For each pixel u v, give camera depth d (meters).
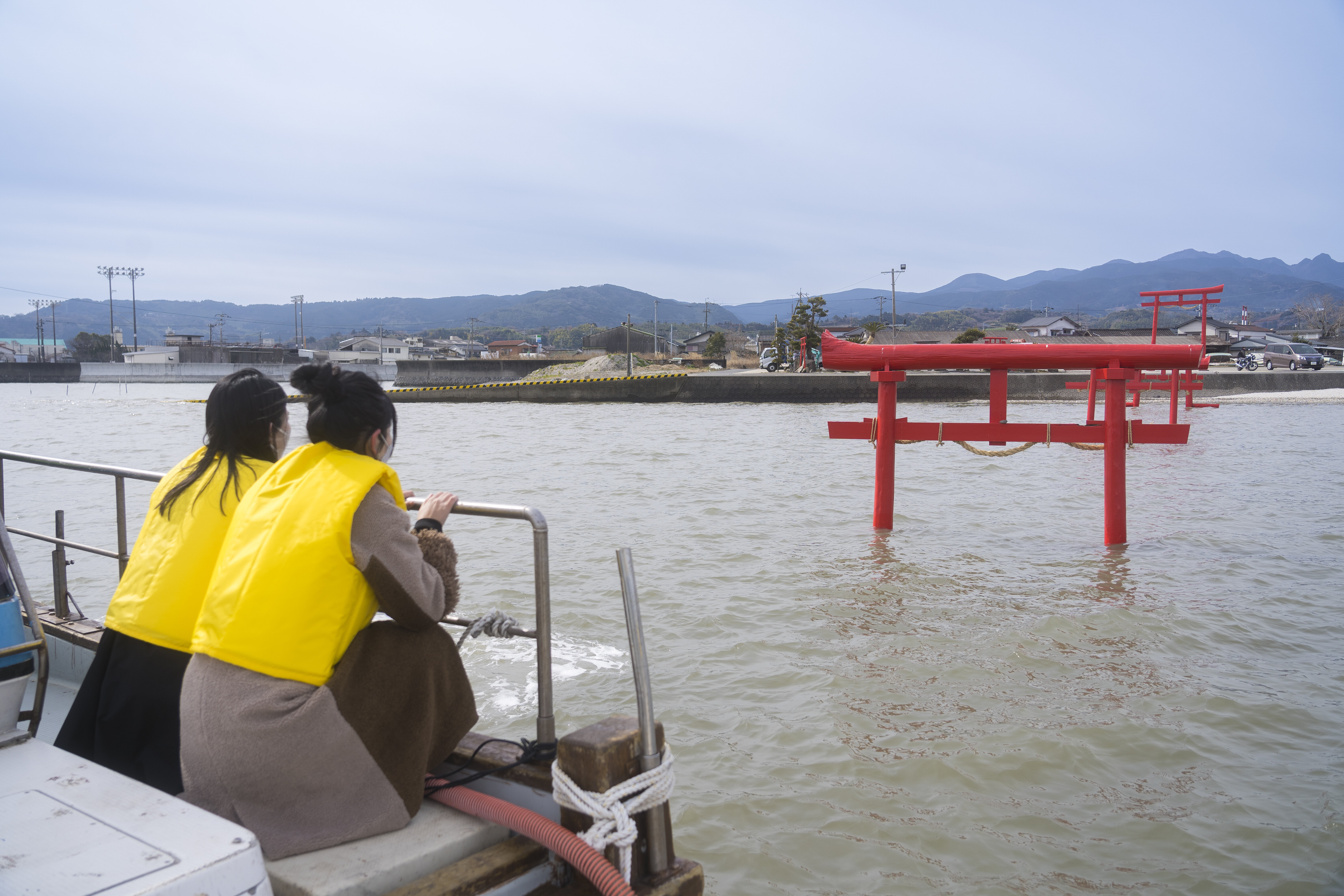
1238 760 4.54
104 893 1.59
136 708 2.56
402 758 2.29
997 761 4.55
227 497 2.61
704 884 3.03
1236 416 31.55
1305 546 9.52
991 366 9.95
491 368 88.50
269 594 2.16
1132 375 9.53
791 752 4.70
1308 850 3.72
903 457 18.86
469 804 2.31
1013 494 13.46
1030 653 6.16
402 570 2.21
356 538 2.19
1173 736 4.81
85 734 2.64
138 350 125.62
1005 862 3.69
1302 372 45.38
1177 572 8.41
